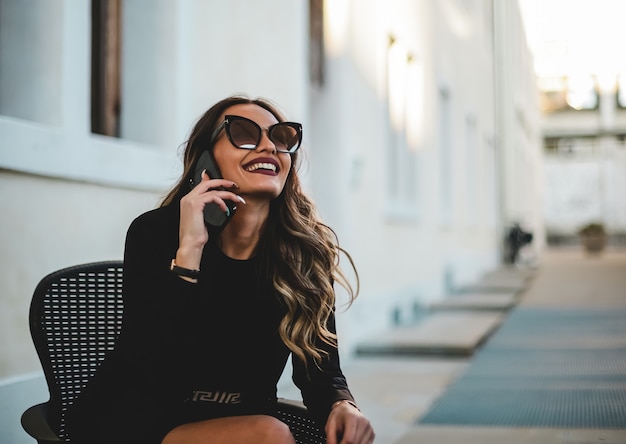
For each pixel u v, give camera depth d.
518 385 5.64
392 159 10.00
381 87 8.77
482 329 8.41
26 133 3.16
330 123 7.15
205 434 1.81
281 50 5.41
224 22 5.08
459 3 14.84
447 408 4.96
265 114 2.10
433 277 11.78
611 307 10.59
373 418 4.79
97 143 3.63
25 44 3.52
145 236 1.99
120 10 4.54
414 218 10.36
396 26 9.56
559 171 37.75
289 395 5.12
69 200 3.47
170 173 4.21
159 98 4.49
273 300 2.06
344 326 7.09
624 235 36.50
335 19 7.22
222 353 1.99
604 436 4.09
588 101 36.91
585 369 6.19
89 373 2.14
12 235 3.14
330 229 2.27
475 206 16.59
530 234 20.56
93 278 2.20
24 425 1.85
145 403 1.82
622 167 36.91
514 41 23.50
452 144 13.76
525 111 26.62
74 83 3.54
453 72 14.02
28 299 3.23
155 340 1.82
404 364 6.89
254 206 2.05
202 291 1.96
